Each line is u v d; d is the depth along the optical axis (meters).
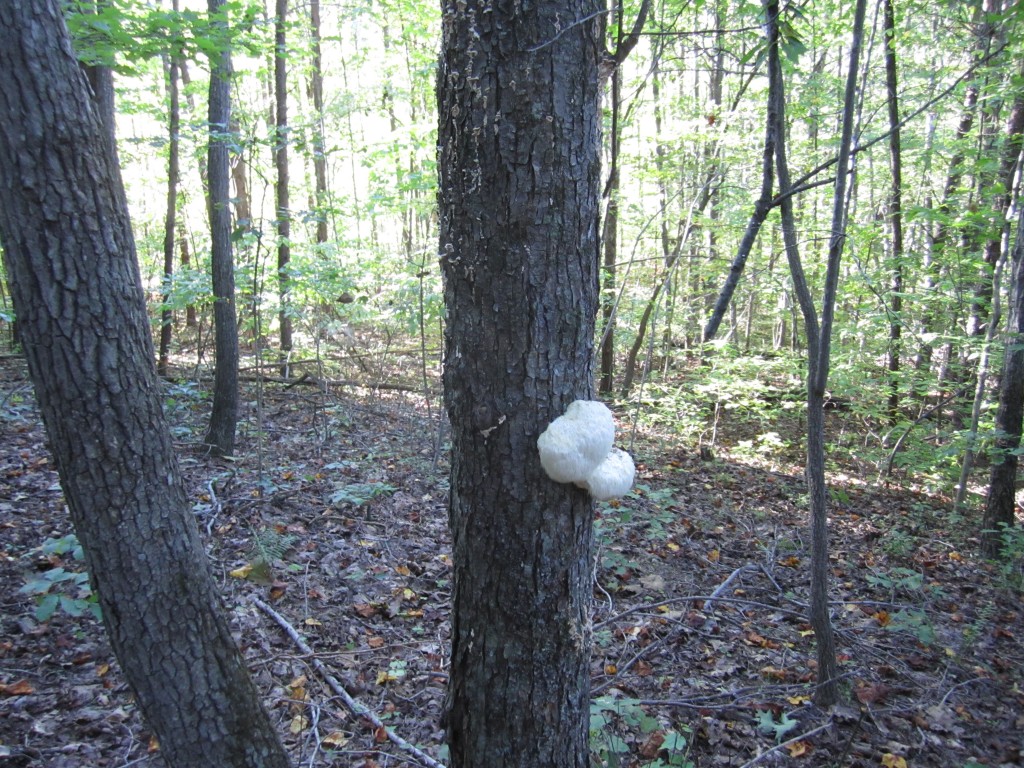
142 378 1.76
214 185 6.23
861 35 2.76
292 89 14.38
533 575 1.75
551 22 1.54
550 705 1.82
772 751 2.99
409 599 4.26
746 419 9.91
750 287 9.59
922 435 9.15
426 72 9.01
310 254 8.99
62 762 2.69
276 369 10.92
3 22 1.49
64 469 1.70
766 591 4.95
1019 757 3.28
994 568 5.99
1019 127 7.59
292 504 5.40
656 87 9.12
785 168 2.86
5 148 1.52
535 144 1.58
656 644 3.93
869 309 8.20
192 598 1.86
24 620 3.47
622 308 10.60
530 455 1.71
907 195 10.96
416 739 3.04
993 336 7.58
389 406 9.34
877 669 3.99
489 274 1.65
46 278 1.59
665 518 5.80
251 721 1.96
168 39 4.05
